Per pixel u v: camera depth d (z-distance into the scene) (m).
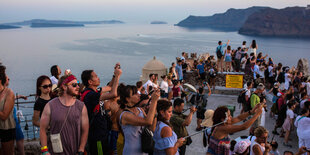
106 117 4.60
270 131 10.12
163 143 3.66
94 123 4.27
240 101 10.54
